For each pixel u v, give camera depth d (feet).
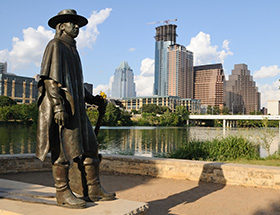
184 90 628.28
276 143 81.76
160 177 31.19
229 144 44.27
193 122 387.34
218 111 522.88
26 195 14.01
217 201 21.95
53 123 12.22
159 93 647.97
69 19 13.38
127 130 193.67
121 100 571.28
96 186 13.58
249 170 27.17
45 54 12.51
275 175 26.18
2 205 12.21
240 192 24.86
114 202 13.21
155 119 316.40
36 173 32.73
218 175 28.53
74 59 13.29
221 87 636.89
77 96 13.03
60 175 12.19
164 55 644.27
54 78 11.91
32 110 177.68
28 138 105.19
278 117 224.74
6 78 361.92
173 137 129.39
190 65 645.51
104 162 34.17
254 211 19.56
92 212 11.46
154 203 21.33
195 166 29.68
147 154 72.18
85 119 13.66
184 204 21.11
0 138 103.81
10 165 32.19
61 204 12.15
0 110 209.15
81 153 12.59
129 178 30.73
